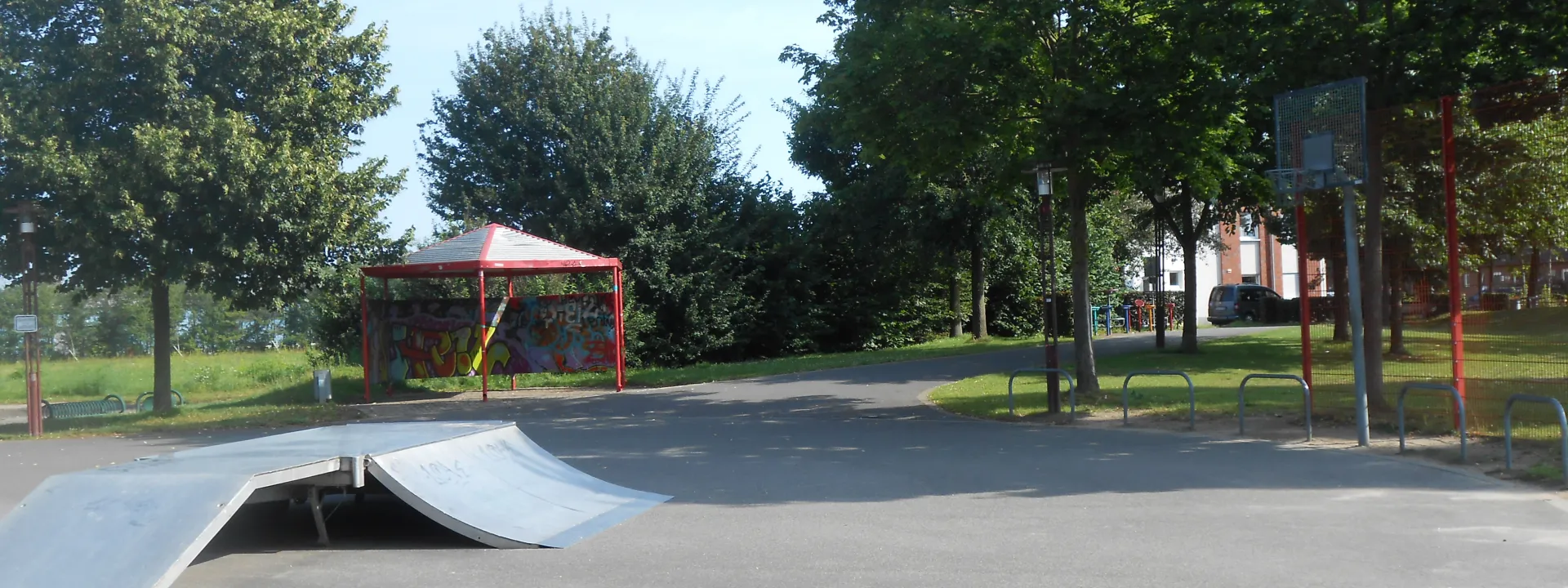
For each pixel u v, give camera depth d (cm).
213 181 1788
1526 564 646
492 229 2142
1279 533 743
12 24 1775
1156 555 689
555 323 2269
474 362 2252
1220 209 2658
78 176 1684
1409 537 723
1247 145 1917
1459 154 1222
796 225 3519
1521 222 1219
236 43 1845
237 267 1859
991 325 4166
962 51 1405
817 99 1645
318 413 1844
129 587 605
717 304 3161
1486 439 1129
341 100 1941
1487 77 1234
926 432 1398
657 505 922
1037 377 2125
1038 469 1062
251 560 744
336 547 783
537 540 775
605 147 3117
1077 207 1677
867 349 3622
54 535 657
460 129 3309
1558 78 1139
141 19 1708
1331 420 1319
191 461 785
